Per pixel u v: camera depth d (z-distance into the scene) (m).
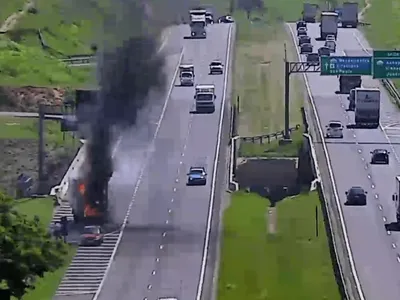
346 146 85.19
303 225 66.00
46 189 71.88
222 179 75.88
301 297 54.22
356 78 100.69
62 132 81.44
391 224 66.94
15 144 80.00
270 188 75.94
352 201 71.12
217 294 55.28
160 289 56.41
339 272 56.50
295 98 98.50
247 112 93.81
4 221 45.38
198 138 85.25
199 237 64.19
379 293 55.12
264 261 59.94
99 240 62.44
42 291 55.88
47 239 47.00
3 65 98.19
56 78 96.19
